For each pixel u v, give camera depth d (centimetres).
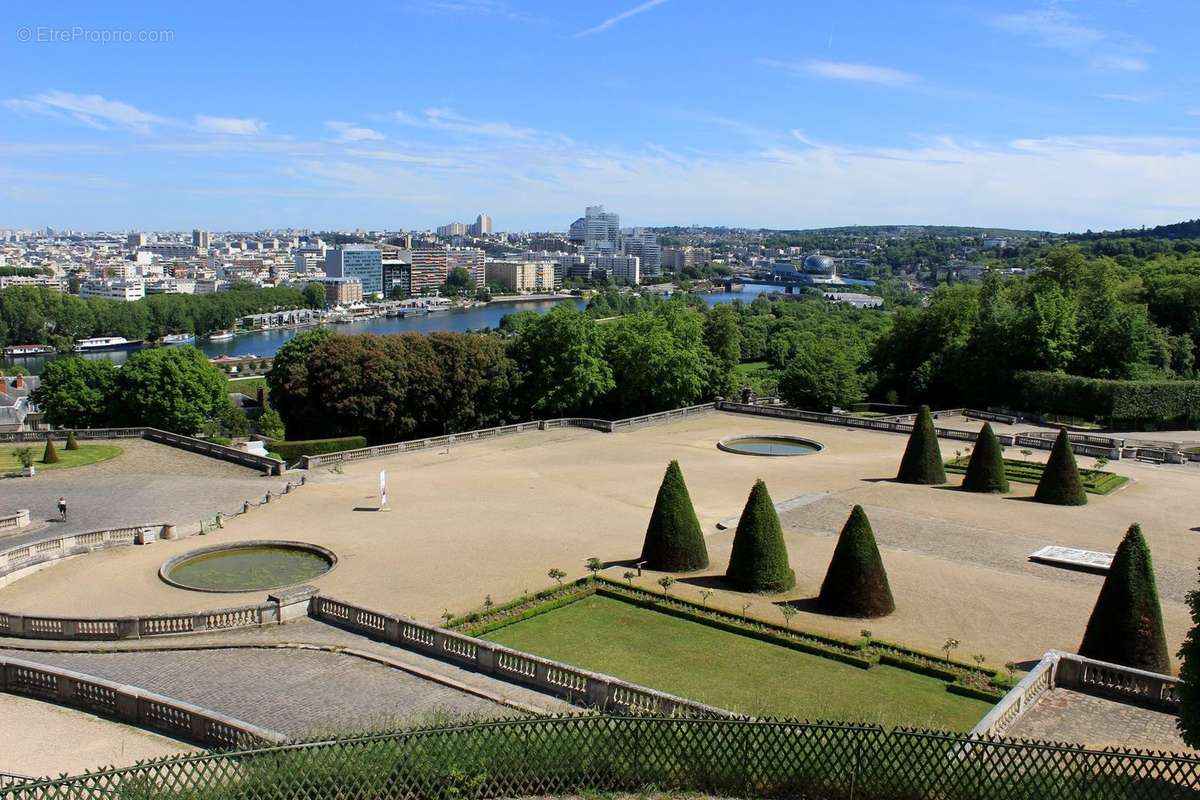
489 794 2705
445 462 9719
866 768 2689
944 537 6862
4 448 10462
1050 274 15938
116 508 7825
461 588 5731
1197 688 3011
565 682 3941
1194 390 11881
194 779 2834
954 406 14238
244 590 5762
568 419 12038
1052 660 3838
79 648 4494
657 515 6125
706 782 2748
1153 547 6631
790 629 4947
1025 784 2625
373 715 3597
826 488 8475
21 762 3148
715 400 13750
